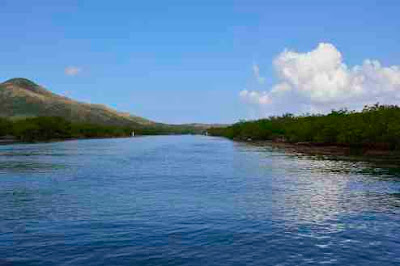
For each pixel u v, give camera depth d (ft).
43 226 86.89
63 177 173.88
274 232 83.25
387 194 129.29
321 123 410.72
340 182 157.58
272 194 129.80
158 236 79.87
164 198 121.70
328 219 94.63
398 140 300.61
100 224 88.99
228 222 91.50
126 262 65.31
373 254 69.56
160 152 374.02
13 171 195.21
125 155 327.47
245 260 66.54
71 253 69.36
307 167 219.00
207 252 70.38
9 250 70.79
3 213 99.66
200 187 145.48
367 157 287.89
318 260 66.59
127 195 126.93
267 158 289.53
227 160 274.16
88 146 491.31
